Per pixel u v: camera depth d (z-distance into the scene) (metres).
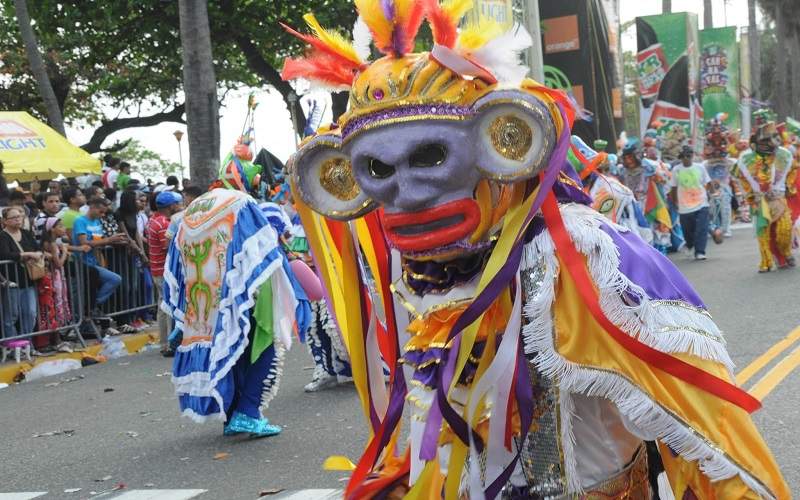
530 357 2.11
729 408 1.93
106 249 11.83
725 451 1.91
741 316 9.40
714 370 1.98
